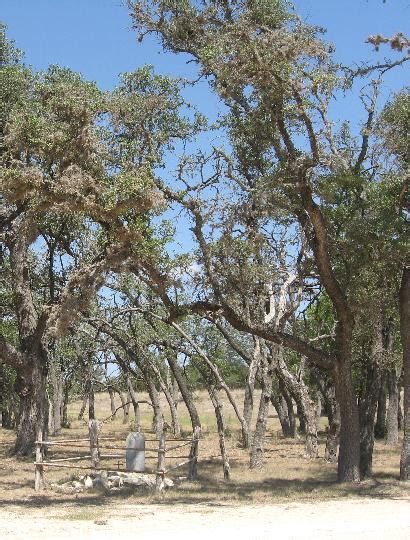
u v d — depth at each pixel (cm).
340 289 1758
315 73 1538
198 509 1412
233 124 1775
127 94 1703
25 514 1330
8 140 1541
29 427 2562
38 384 2350
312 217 1667
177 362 2955
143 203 1462
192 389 5181
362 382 2067
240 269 1741
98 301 2638
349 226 1712
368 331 1978
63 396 4997
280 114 1616
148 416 6122
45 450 2450
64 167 1512
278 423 5369
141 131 1667
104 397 8488
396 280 1903
